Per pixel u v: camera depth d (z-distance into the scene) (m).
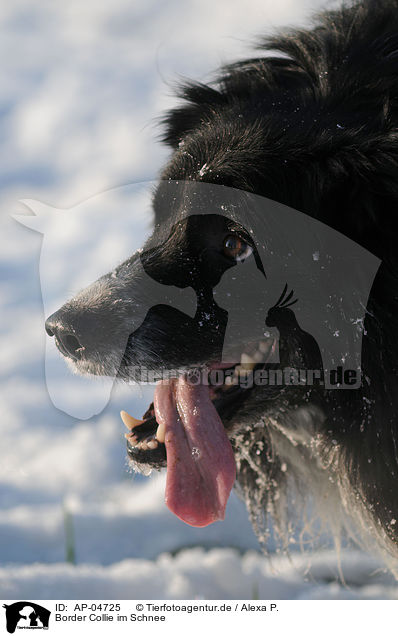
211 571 5.88
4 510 7.04
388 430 4.32
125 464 4.82
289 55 5.06
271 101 4.69
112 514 6.90
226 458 4.32
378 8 4.93
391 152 4.20
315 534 5.97
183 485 4.29
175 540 6.58
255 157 4.31
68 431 7.89
